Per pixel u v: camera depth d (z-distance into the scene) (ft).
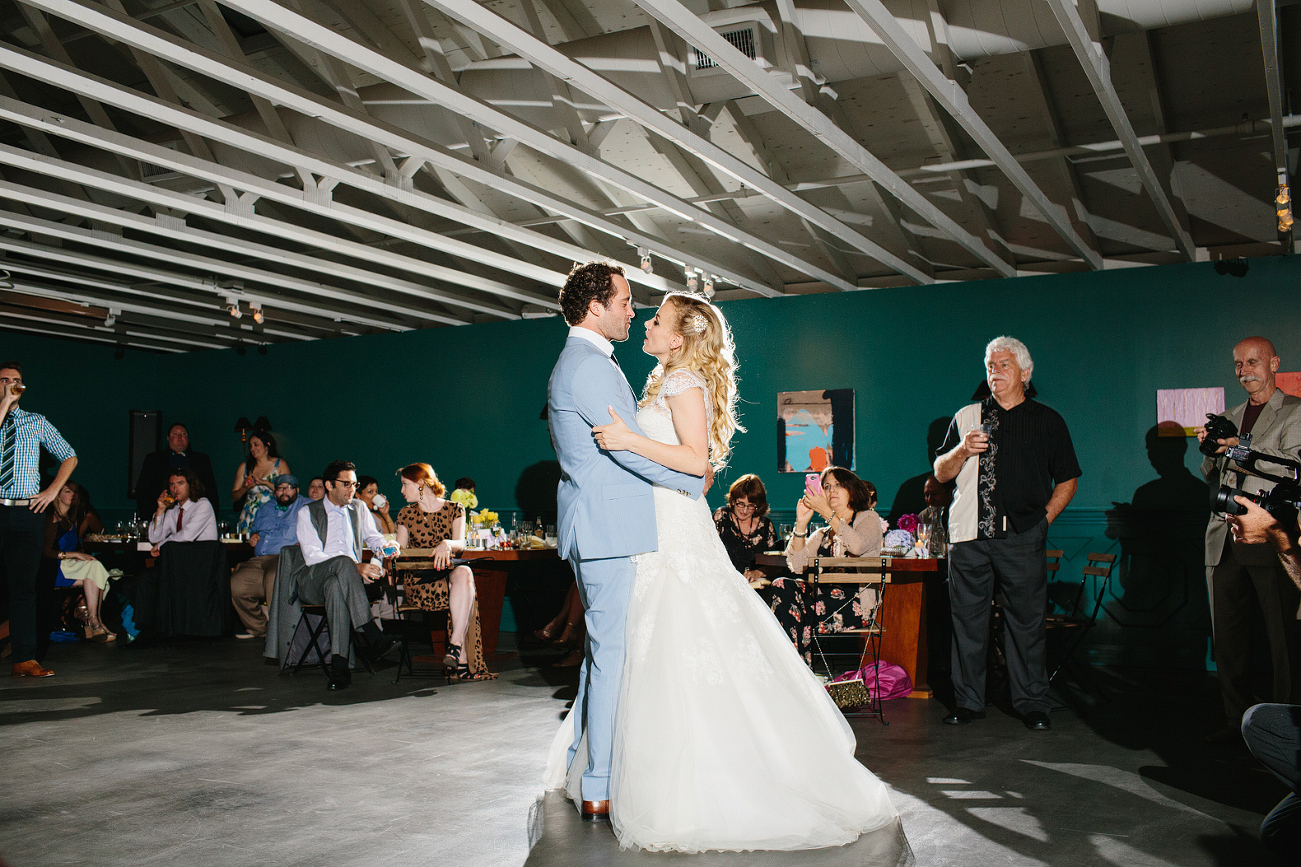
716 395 10.89
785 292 27.37
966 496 15.53
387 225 19.84
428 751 13.43
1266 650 20.76
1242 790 11.35
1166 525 22.22
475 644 20.15
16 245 21.76
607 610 10.03
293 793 11.30
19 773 12.24
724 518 19.34
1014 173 16.72
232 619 27.99
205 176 16.96
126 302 27.55
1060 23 11.74
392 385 32.01
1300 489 8.64
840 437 25.64
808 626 17.17
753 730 9.49
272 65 18.43
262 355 34.47
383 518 26.78
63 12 11.40
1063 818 10.20
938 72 13.46
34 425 19.98
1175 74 17.17
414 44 17.66
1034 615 15.19
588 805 10.11
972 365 24.40
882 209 22.54
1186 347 22.38
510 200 23.32
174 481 25.00
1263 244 22.24
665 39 14.96
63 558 26.27
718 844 9.07
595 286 10.37
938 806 10.66
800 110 14.26
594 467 10.06
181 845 9.46
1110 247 23.25
